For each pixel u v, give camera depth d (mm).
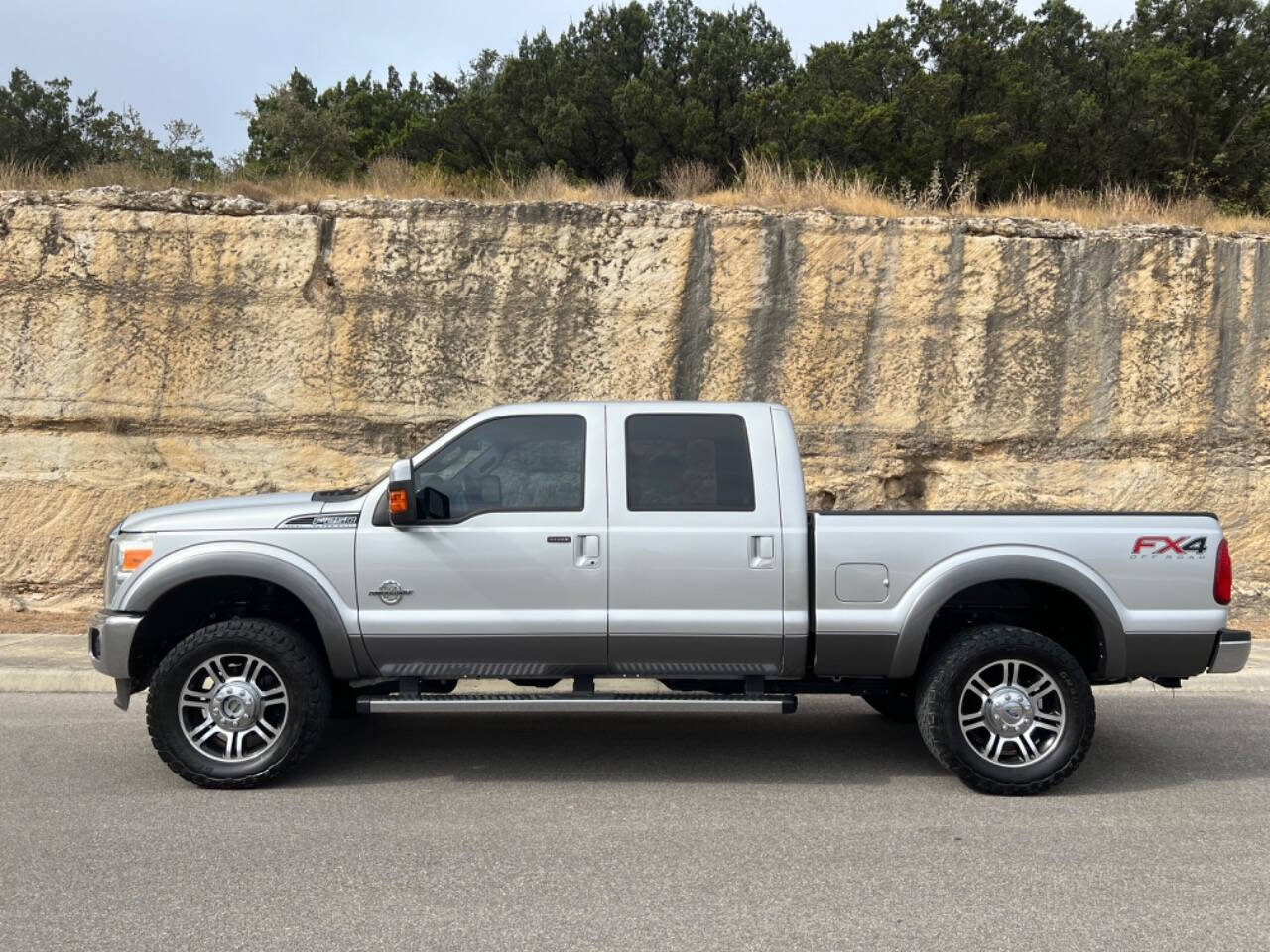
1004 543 5652
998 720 5598
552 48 32250
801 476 5738
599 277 12000
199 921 3922
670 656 5641
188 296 11719
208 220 11875
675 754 6484
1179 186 23141
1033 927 3928
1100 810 5410
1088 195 14562
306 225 11945
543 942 3764
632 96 28047
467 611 5602
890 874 4473
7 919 3930
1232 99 28828
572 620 5582
